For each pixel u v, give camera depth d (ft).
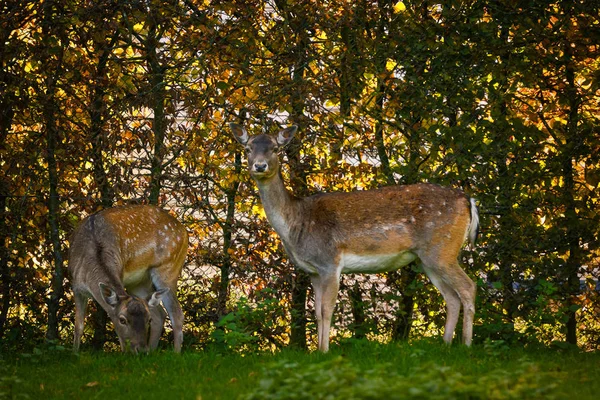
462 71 43.70
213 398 27.45
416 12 44.45
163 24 44.01
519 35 44.09
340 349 38.17
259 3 44.91
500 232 43.70
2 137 43.55
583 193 44.39
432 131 43.34
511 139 43.86
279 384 25.67
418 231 39.06
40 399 29.50
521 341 41.96
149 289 42.96
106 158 44.68
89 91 44.93
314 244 38.83
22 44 42.73
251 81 44.01
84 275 39.58
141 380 31.32
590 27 43.34
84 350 42.68
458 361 32.89
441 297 44.91
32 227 44.98
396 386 23.43
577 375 29.76
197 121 43.86
